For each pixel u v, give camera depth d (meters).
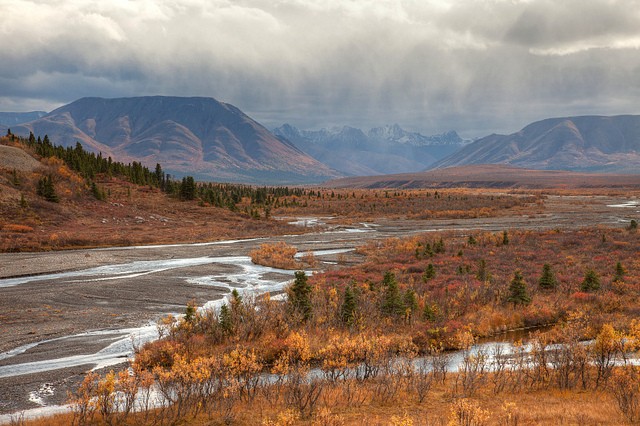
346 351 22.45
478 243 67.00
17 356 25.27
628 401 16.47
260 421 15.92
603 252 58.47
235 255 64.69
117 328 30.70
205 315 31.02
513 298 35.94
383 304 32.59
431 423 15.07
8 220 75.75
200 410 17.17
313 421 15.73
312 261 57.88
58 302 37.38
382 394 18.75
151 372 22.53
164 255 64.00
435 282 42.66
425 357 25.30
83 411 16.38
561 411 15.91
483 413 14.70
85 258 59.44
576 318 29.64
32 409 18.50
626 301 36.00
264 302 32.69
